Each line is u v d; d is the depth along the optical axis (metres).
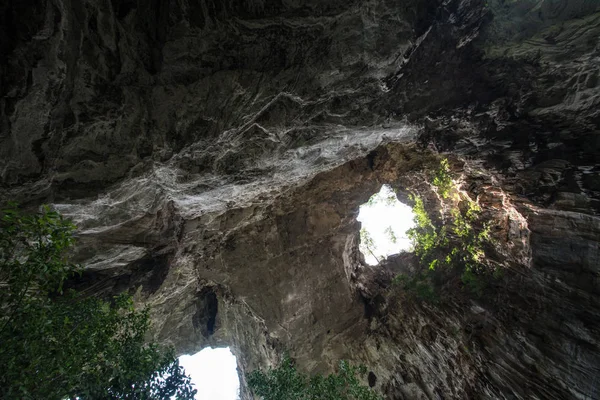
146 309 8.27
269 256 19.14
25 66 5.69
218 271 18.77
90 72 6.59
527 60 11.02
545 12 11.54
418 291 17.19
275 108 10.05
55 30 5.68
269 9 7.70
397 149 17.64
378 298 20.28
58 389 5.27
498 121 12.48
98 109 7.11
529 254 12.47
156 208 11.85
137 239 12.45
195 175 10.96
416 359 16.38
